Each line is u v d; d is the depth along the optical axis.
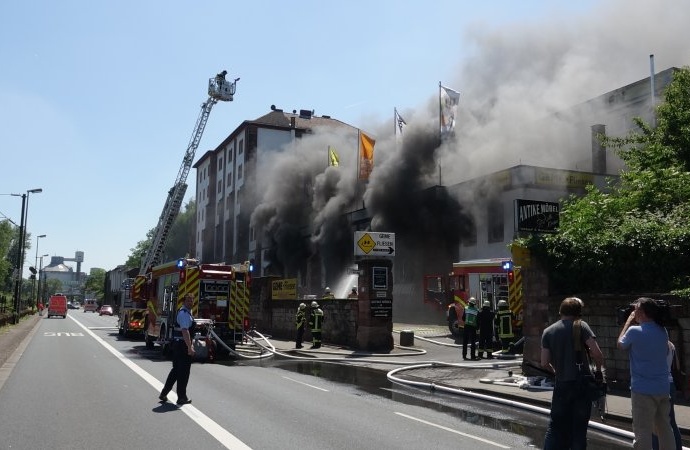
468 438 6.88
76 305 154.75
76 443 6.37
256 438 6.63
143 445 6.29
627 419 7.86
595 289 11.20
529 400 9.31
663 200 13.15
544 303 11.88
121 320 27.58
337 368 14.71
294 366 15.15
